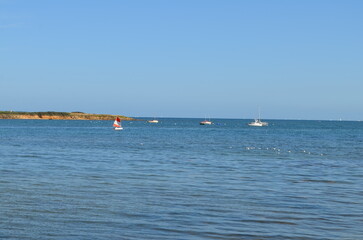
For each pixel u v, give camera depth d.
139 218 20.39
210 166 43.97
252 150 68.88
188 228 18.77
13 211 21.38
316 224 19.69
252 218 20.64
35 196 25.41
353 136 132.88
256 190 28.70
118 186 29.61
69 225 19.05
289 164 47.34
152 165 44.03
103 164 44.19
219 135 131.75
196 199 25.14
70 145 76.25
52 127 196.62
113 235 17.67
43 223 19.30
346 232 18.44
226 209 22.50
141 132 153.00
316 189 29.52
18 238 17.09
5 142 82.75
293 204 24.05
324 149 73.56
